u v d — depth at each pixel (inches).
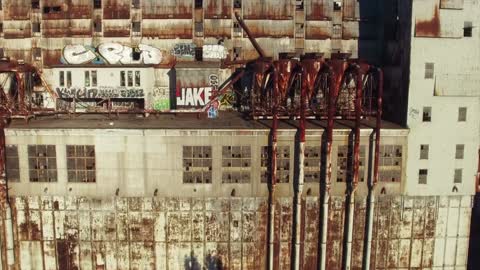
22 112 1782.7
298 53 2172.7
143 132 1658.5
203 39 2143.2
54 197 1702.8
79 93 2091.5
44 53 2153.1
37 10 2142.0
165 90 2162.9
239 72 2139.5
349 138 1712.6
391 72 1934.1
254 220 1732.3
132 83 2095.2
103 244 1732.3
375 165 1726.1
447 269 1824.6
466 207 1801.2
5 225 1697.8
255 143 1688.0
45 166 1686.8
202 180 1701.5
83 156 1676.9
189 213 1718.8
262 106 1893.5
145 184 1696.6
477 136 1768.0
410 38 1733.5
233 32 2144.4
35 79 2134.6
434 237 1800.0
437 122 1753.2
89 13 2126.0
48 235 1728.6
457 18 1727.4
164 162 1684.3
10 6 2148.1
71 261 1745.8
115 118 1934.1
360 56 2198.6
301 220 1742.1
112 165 1683.1
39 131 1653.5
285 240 1758.1
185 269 1754.4
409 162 1756.9
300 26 2166.6
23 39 2154.3
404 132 1733.5
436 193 1780.3
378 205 1769.2
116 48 2135.8
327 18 2170.3
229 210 1722.4
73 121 1836.9
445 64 1743.4
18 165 1683.1
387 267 1802.4
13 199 1704.0
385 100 1995.6
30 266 1749.5
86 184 1694.1
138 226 1721.2
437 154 1766.7
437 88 1738.4
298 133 1679.4
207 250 1744.6
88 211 1710.1
